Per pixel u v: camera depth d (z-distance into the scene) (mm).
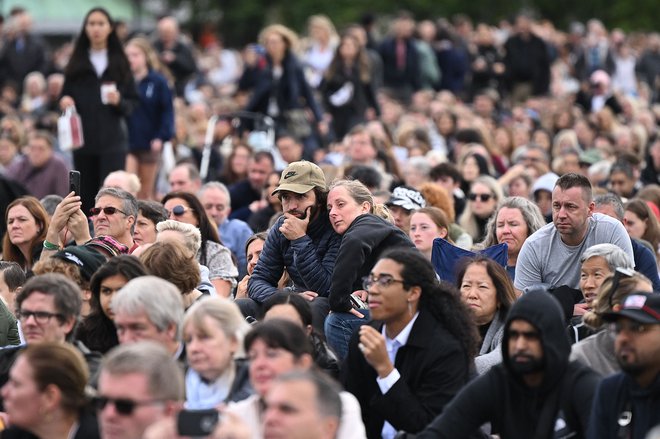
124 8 102875
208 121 56219
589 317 22531
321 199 27391
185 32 109812
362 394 22547
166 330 21016
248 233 36719
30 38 71875
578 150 51438
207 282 27766
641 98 81125
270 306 23141
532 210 30609
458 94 79375
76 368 19438
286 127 55406
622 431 19031
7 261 30156
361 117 61156
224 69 89812
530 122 64938
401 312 22094
